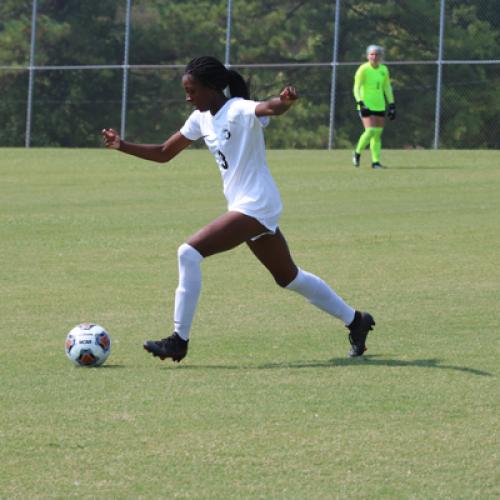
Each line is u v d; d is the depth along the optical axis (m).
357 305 31.58
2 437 18.78
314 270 38.00
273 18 123.75
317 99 120.62
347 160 81.19
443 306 31.44
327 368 23.94
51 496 16.03
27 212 54.75
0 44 131.50
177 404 20.89
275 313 30.53
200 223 50.75
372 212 53.62
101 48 129.62
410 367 23.98
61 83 129.38
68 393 21.75
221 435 18.92
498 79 111.44
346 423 19.66
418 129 113.81
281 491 16.27
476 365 24.16
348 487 16.44
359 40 119.38
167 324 29.11
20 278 36.53
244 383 22.58
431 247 43.16
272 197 24.30
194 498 15.98
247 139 23.91
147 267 39.00
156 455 17.84
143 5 130.25
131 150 25.56
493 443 18.53
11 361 24.64
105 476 16.86
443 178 67.50
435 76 114.25
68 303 32.09
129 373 23.53
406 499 15.99
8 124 130.25
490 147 111.94
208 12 126.94
